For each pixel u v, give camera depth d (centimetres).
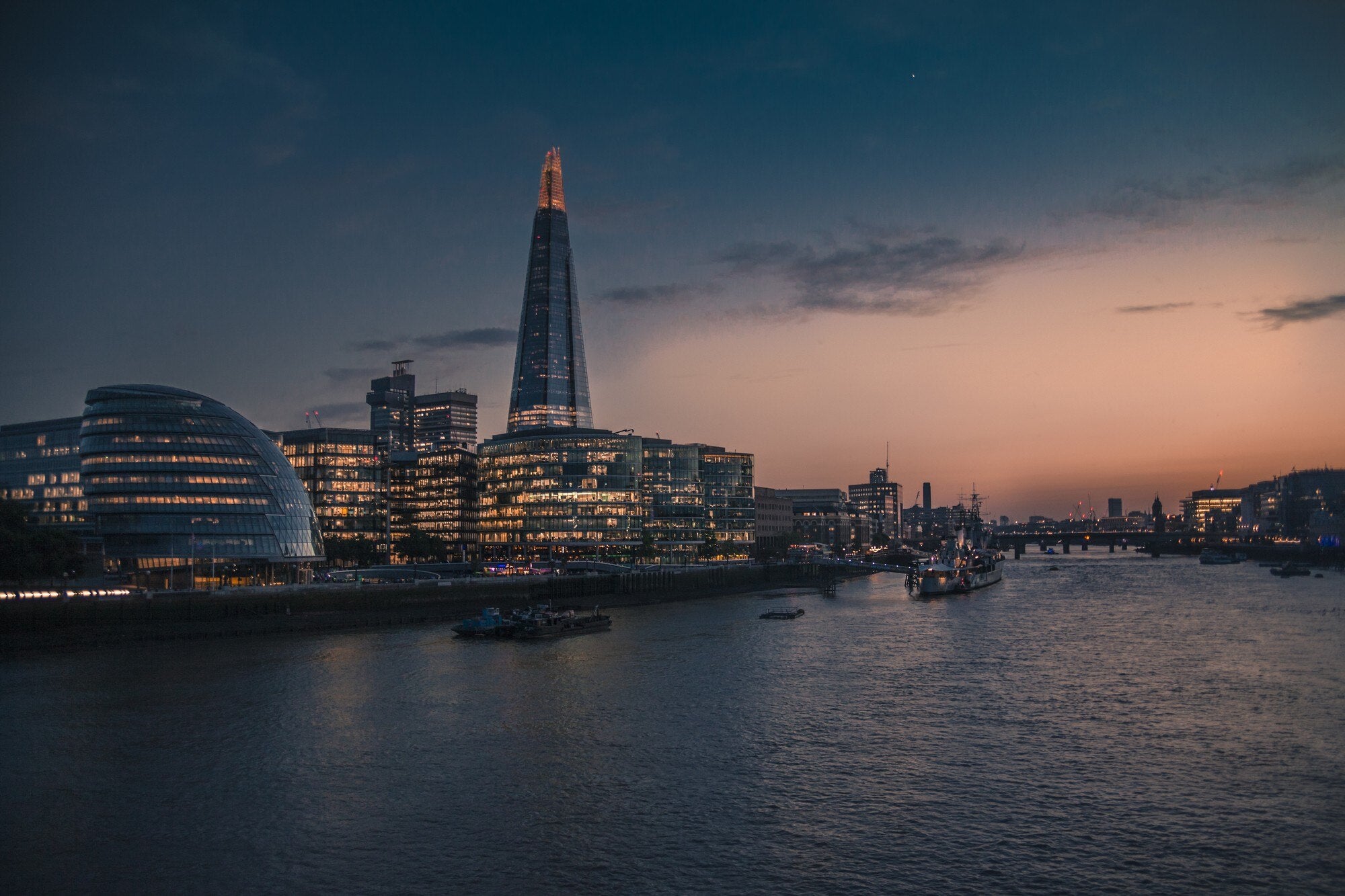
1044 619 18225
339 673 11625
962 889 5328
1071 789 7006
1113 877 5491
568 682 11119
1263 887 5378
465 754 7912
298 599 16750
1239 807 6619
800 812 6519
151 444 18750
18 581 15912
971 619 18425
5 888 5300
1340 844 5966
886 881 5434
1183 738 8419
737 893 5275
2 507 16400
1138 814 6488
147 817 6391
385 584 18312
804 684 10969
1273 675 11481
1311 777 7281
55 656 12788
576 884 5375
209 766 7506
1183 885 5406
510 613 16762
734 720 9119
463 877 5469
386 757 7794
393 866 5600
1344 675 11469
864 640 15138
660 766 7581
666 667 12269
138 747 8044
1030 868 5606
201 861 5669
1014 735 8525
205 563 18888
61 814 6431
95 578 17650
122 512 18350
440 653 13500
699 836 6081
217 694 10175
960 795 6869
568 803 6694
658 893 5266
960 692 10512
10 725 8775
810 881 5431
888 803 6700
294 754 7875
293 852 5809
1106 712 9419
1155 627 16588
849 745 8181
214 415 19888
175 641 14438
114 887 5325
